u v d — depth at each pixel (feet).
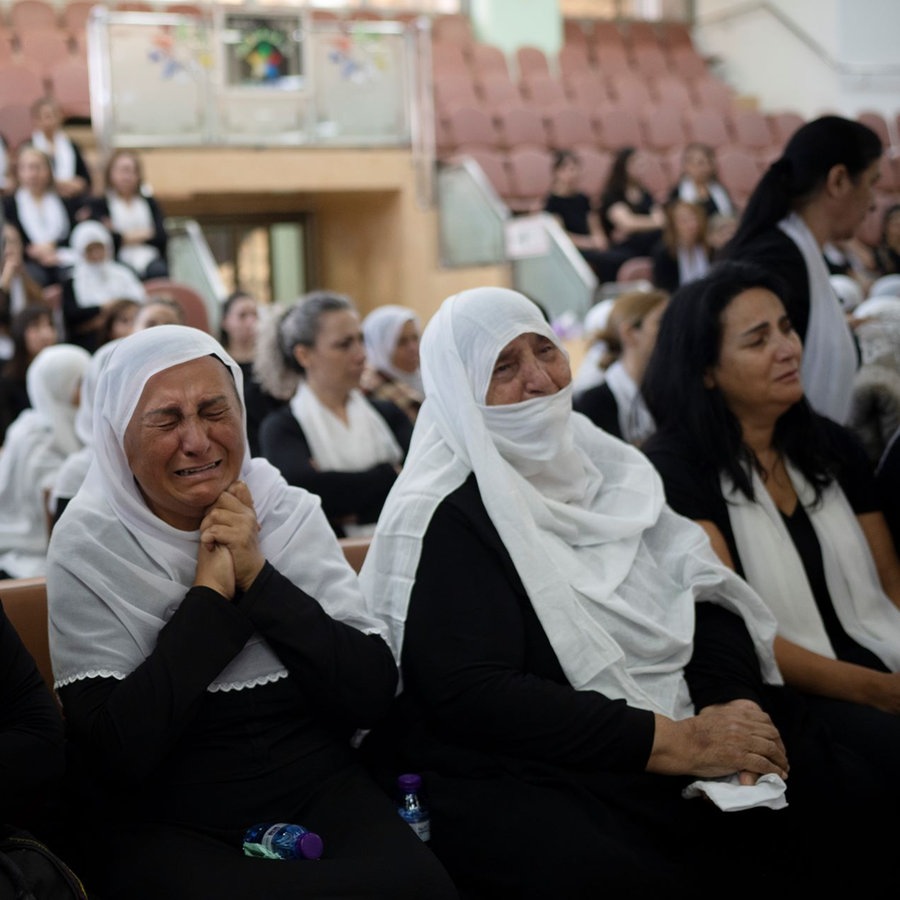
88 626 5.99
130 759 5.64
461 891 6.43
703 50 46.14
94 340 22.12
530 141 35.27
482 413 7.02
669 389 8.18
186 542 6.26
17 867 5.04
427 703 6.66
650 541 7.49
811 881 6.84
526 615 6.75
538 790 6.35
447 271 29.94
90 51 28.17
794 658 7.61
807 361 9.37
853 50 40.32
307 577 6.50
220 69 28.84
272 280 35.70
